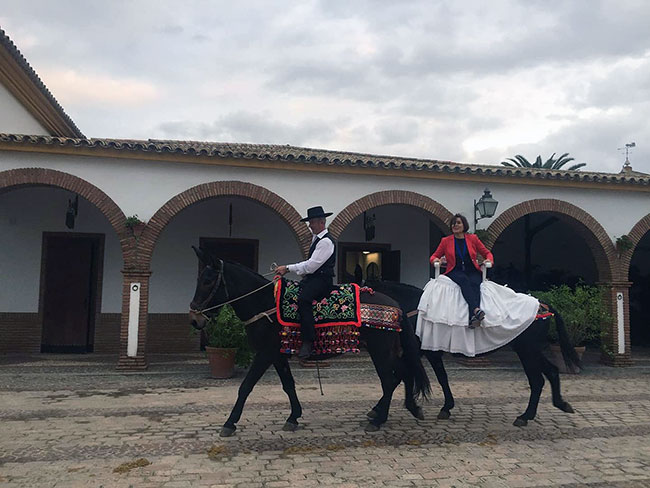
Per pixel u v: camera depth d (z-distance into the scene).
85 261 12.80
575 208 12.30
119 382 8.92
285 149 16.19
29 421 6.33
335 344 5.68
